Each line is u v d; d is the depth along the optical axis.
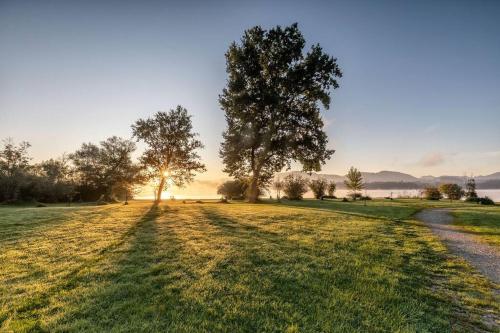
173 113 48.22
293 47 38.84
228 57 41.03
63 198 60.56
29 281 6.36
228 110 41.53
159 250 9.16
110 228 13.47
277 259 8.29
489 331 4.73
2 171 48.84
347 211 24.36
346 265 7.94
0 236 11.39
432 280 7.12
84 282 6.35
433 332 4.63
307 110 41.62
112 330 4.36
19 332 4.25
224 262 7.90
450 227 16.20
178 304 5.33
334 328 4.58
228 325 4.61
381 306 5.48
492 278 7.36
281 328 4.54
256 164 44.25
